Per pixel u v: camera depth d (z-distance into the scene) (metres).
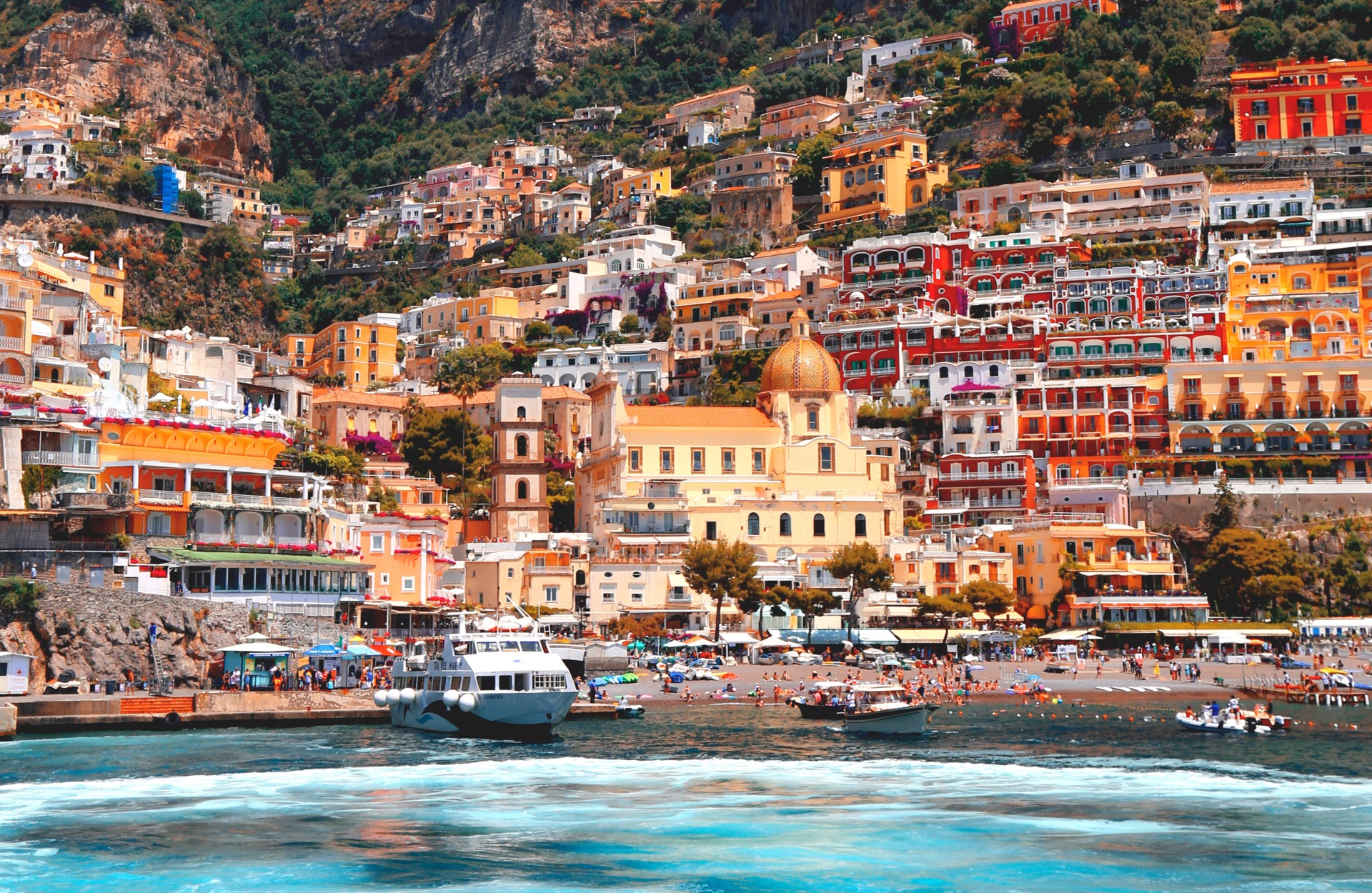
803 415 198.00
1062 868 71.56
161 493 138.12
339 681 125.88
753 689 140.25
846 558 169.62
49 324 166.38
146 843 75.44
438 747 103.69
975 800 86.06
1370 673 152.38
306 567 140.50
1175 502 198.00
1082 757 100.38
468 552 189.00
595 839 76.69
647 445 192.38
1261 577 174.75
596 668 151.25
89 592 117.75
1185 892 67.75
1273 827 79.44
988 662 163.12
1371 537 187.38
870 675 148.38
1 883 68.88
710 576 162.75
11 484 133.50
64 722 108.88
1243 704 134.75
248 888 68.31
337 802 84.94
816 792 88.25
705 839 76.69
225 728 112.75
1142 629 170.38
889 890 68.38
